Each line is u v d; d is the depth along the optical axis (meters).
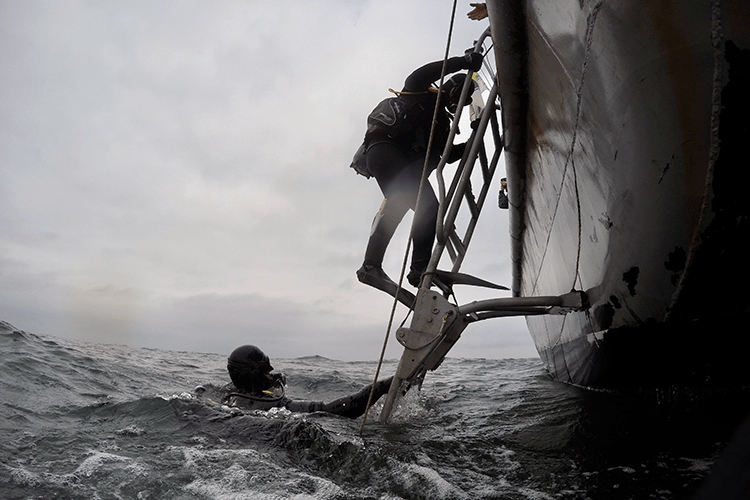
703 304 2.03
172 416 2.77
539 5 2.02
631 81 1.79
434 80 3.18
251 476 1.95
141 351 7.98
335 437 2.48
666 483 1.72
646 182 1.94
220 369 6.42
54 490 1.79
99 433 2.52
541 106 2.44
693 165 1.77
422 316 2.83
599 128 2.06
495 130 3.35
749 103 1.58
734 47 1.52
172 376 5.11
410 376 2.89
